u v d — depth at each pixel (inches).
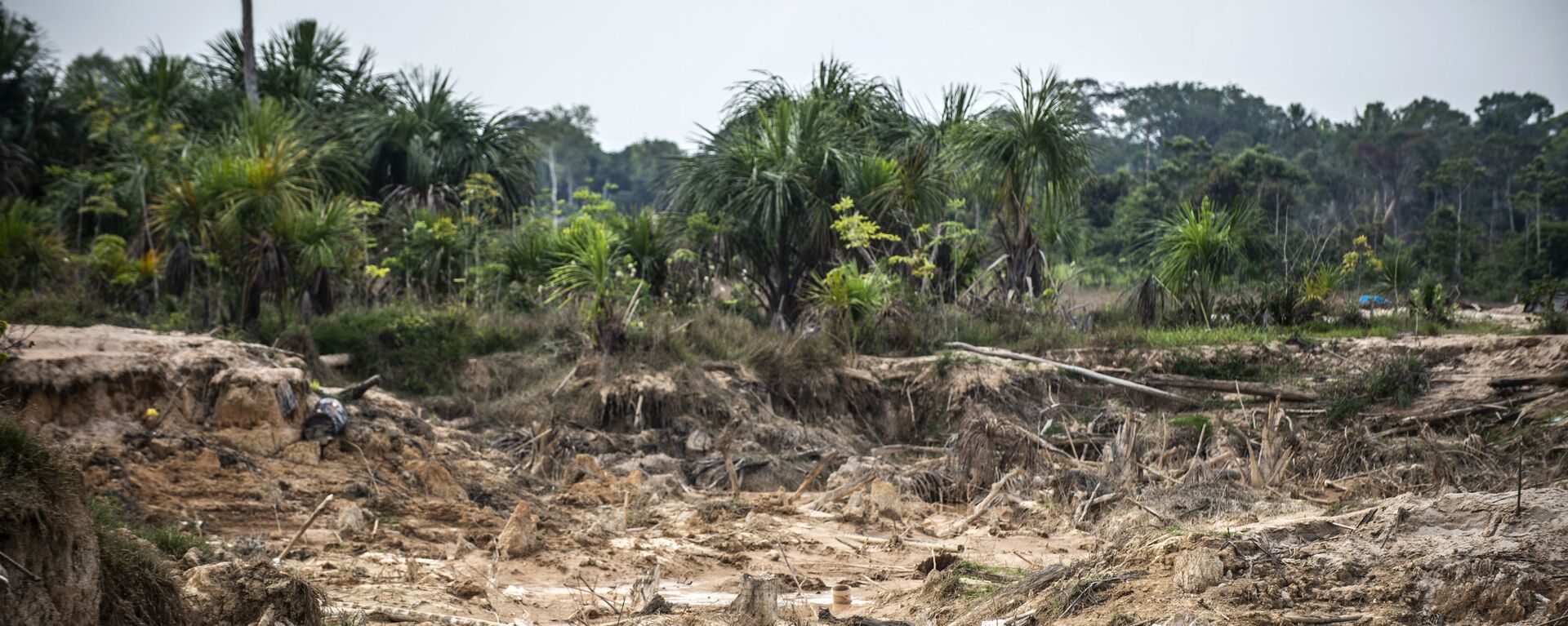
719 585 336.5
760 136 978.1
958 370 770.2
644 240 886.4
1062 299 975.0
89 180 888.9
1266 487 480.1
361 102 1155.3
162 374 417.4
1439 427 643.5
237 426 425.1
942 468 574.6
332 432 447.5
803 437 685.3
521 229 927.0
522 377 724.0
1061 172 917.2
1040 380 761.6
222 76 1152.8
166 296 700.7
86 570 195.3
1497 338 722.2
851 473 558.3
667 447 650.2
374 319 731.4
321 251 705.6
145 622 212.1
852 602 316.5
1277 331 844.6
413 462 455.2
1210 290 900.0
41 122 1062.4
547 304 826.8
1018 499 496.1
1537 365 684.7
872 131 1049.5
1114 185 1833.2
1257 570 246.4
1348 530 270.2
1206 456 597.3
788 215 927.0
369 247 921.5
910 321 844.0
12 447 190.5
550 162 2807.6
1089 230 1651.1
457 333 743.1
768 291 965.8
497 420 663.8
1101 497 467.5
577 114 3085.6
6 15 1075.3
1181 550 265.1
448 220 924.0
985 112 931.3
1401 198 2369.6
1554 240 1713.8
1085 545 400.5
